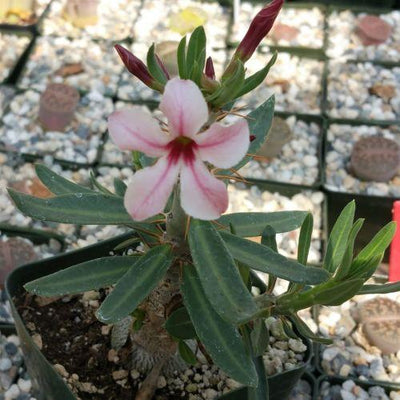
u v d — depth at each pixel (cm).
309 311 25
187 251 15
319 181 31
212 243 13
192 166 11
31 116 33
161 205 11
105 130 32
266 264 14
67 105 31
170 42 33
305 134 33
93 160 31
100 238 28
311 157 32
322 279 13
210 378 20
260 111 16
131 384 19
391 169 30
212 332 14
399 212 23
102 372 19
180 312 15
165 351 18
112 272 15
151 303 17
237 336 14
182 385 20
